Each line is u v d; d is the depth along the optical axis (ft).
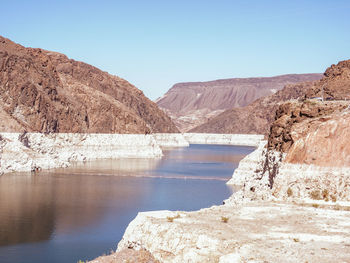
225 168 406.21
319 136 116.06
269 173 143.95
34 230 155.43
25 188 245.24
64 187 253.85
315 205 101.40
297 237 75.92
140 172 350.23
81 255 126.62
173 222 87.51
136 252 87.51
